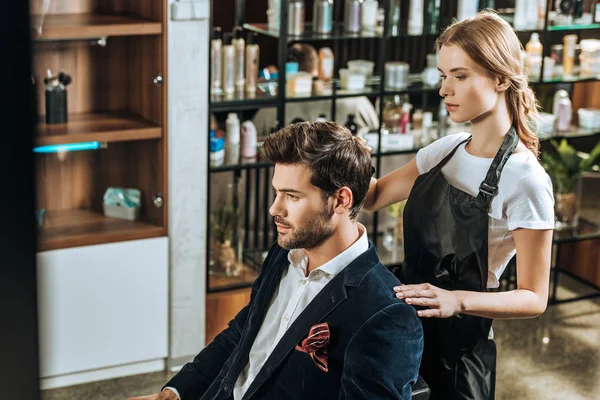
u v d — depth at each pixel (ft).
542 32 12.73
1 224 0.77
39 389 0.80
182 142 10.58
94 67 10.77
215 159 11.12
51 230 10.32
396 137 12.41
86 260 10.37
